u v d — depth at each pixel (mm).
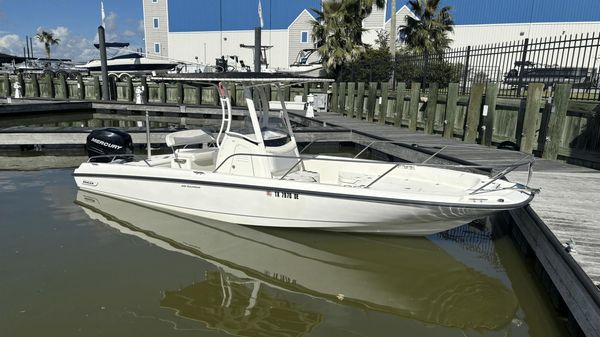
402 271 4059
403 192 4059
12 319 3127
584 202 4449
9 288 3537
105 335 2975
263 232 4785
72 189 6445
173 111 18266
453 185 4645
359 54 20797
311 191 4289
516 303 3562
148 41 39281
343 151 10539
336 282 3846
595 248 3295
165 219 5145
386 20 31016
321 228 4566
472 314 3387
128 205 5480
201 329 3082
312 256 4328
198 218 5074
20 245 4387
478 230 4961
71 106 18375
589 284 2637
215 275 3904
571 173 5797
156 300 3449
